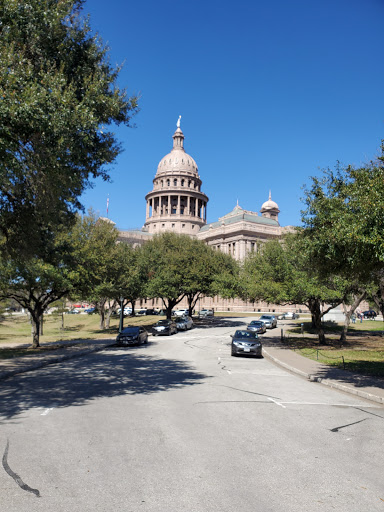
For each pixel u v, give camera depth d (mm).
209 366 18812
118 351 26297
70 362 19797
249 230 99688
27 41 11797
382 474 5695
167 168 130250
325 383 14578
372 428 8352
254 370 17922
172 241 58062
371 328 52375
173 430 7746
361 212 11812
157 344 31625
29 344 34031
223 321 61500
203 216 131000
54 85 10781
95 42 13414
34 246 17297
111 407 9594
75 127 10930
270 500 4770
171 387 12688
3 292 27922
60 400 10359
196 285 48969
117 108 12664
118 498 4738
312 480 5422
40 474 5438
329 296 27031
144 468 5715
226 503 4660
